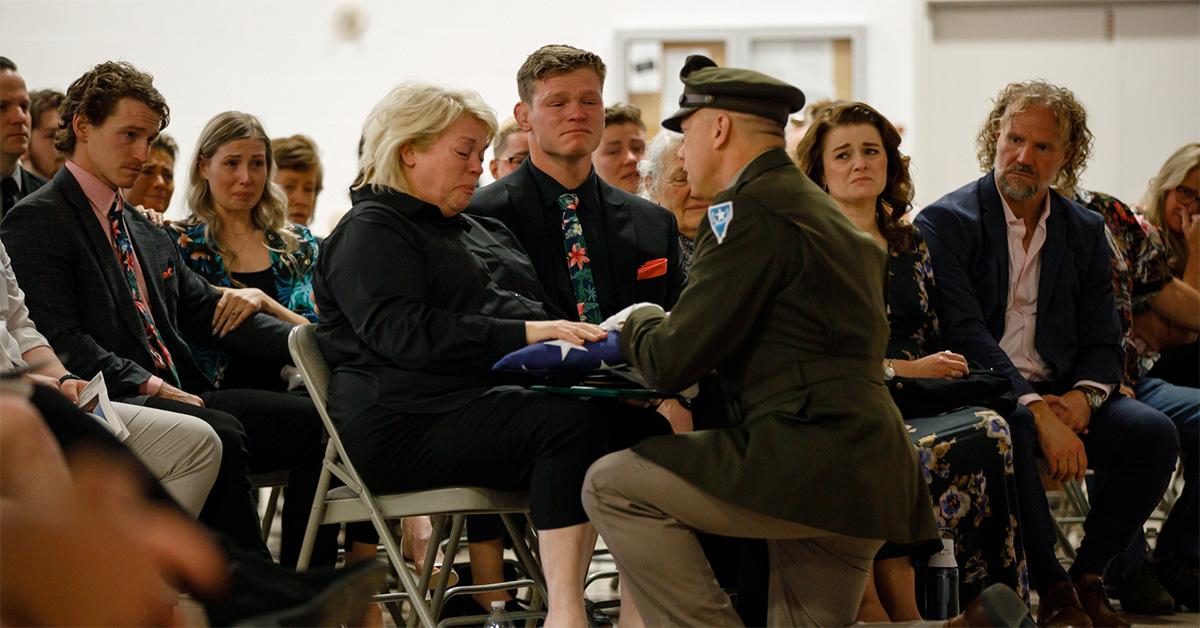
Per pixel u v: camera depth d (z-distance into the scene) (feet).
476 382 17.10
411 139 17.49
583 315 19.98
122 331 19.72
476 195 20.31
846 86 45.29
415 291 16.89
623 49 45.42
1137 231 26.84
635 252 20.58
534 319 17.81
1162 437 22.04
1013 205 23.31
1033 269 23.27
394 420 16.61
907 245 21.75
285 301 23.71
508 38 45.68
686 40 45.34
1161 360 27.27
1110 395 23.03
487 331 16.51
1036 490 20.86
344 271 17.02
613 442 17.69
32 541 11.50
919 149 45.06
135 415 17.47
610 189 21.03
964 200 23.40
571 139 19.85
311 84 45.62
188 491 17.44
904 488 15.01
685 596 15.07
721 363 15.48
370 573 12.73
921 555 18.22
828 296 14.82
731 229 14.89
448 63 45.70
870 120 21.11
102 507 11.83
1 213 24.86
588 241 20.27
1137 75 45.62
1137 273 26.81
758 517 14.82
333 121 45.70
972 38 45.78
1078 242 23.47
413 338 16.47
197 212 23.43
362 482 16.75
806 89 45.37
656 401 19.42
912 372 20.34
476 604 21.72
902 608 18.25
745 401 15.14
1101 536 22.36
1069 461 21.35
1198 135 45.57
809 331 14.82
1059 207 23.62
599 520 15.23
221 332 21.63
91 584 11.64
